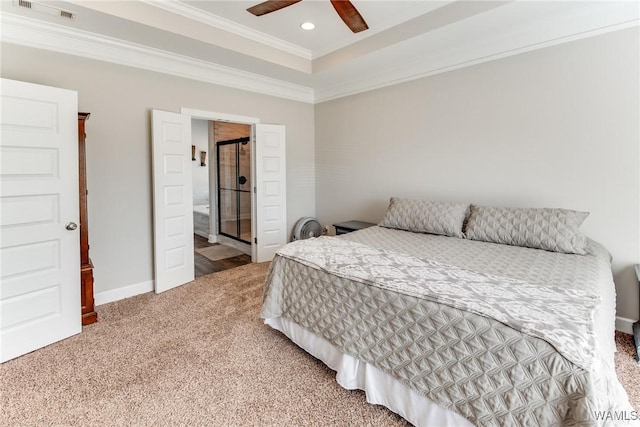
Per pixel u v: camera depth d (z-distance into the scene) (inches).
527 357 45.6
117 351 85.1
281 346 88.3
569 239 89.0
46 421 61.0
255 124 163.9
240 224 207.6
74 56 106.4
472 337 51.1
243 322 102.6
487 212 107.9
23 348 82.7
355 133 168.9
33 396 67.7
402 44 119.4
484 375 49.2
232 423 60.9
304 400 67.3
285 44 139.4
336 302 72.9
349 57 136.4
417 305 58.4
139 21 99.8
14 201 80.7
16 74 96.0
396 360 60.4
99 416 62.3
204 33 115.6
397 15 113.9
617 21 90.7
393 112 150.3
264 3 82.2
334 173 182.5
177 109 133.9
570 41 99.1
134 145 122.6
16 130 80.2
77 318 93.9
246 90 158.6
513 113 112.7
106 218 117.0
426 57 131.2
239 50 126.2
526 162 111.2
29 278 83.8
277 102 173.3
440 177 135.0
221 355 83.7
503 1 91.4
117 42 113.0
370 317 65.7
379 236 114.5
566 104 101.4
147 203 128.0
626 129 91.8
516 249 93.7
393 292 62.7
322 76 157.5
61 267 89.7
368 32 126.6
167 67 129.0
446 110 130.7
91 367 78.0
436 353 54.9
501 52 113.0
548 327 46.7
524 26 104.5
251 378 74.4
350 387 68.6
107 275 118.3
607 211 96.5
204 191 308.5
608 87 93.8
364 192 167.2
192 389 70.4
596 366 41.1
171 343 89.4
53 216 87.7
